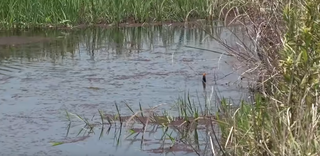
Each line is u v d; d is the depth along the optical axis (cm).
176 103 1817
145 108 1800
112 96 1938
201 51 2611
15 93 1984
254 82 1786
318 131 1215
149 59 2492
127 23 3478
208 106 1769
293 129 1219
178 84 2077
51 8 3453
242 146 1270
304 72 1261
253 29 1809
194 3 3491
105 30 3306
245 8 1975
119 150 1494
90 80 2145
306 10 1316
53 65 2391
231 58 2370
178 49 2691
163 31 3256
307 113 1227
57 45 2853
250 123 1334
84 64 2406
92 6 3469
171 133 1602
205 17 3394
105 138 1580
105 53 2638
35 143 1545
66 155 1457
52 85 2077
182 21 3475
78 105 1848
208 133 1530
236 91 1931
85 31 3278
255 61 1723
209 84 2055
